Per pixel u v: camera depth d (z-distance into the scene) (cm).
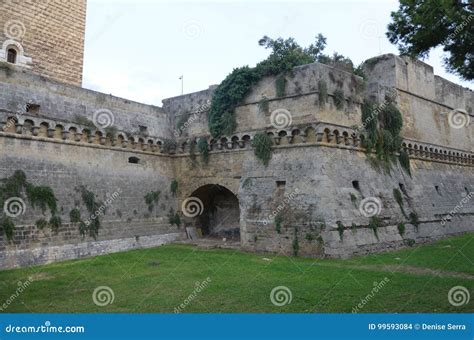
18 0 2800
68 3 3158
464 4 1467
